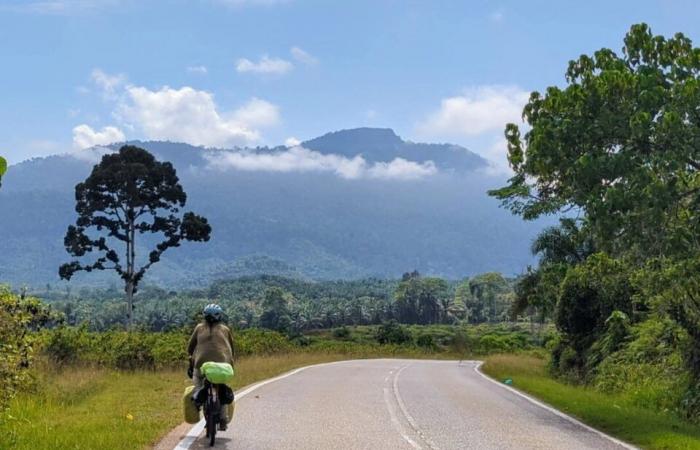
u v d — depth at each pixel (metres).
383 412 14.73
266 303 172.00
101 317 167.75
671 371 20.03
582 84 15.14
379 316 170.75
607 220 13.91
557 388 22.11
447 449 10.41
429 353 63.31
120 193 45.81
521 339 80.81
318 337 96.88
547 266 36.97
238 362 29.62
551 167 15.10
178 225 47.47
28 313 13.52
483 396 19.61
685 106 13.70
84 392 15.74
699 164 14.01
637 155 14.28
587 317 29.06
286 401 16.16
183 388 17.56
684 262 14.34
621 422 13.66
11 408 11.81
